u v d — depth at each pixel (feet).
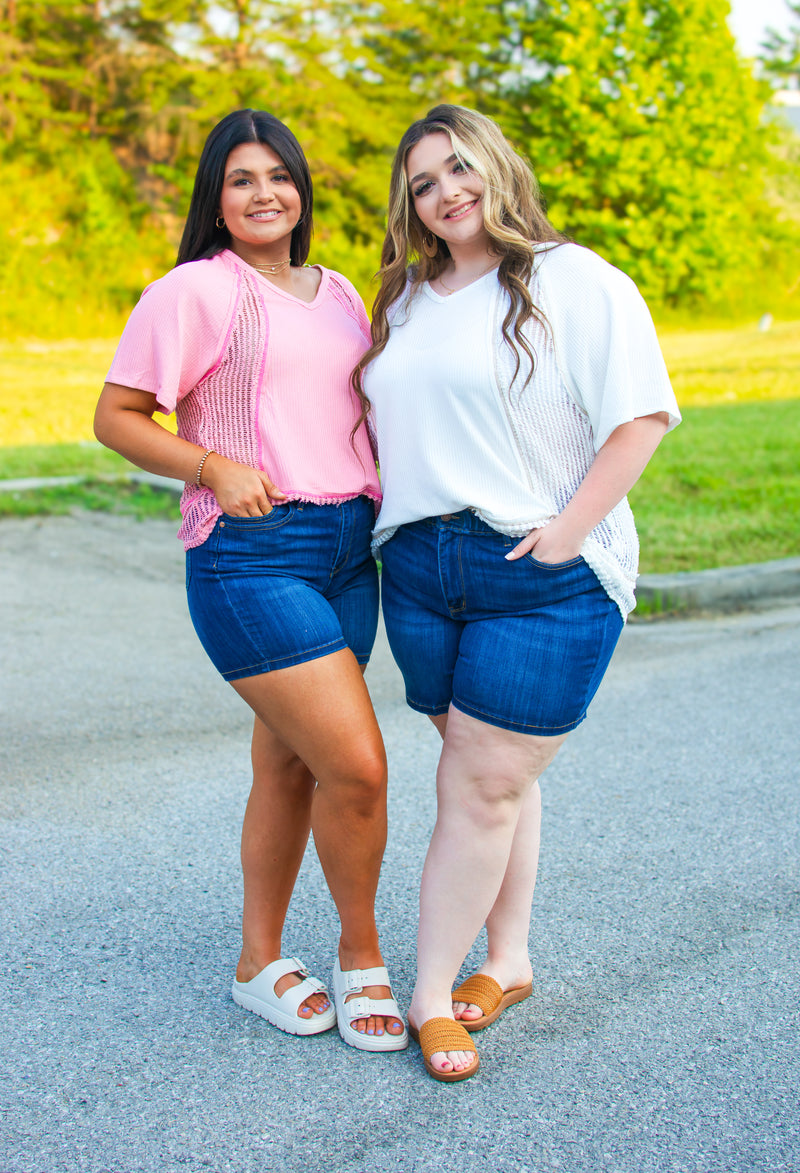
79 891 10.11
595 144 78.33
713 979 8.75
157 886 10.21
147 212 75.66
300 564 7.63
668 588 20.74
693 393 49.01
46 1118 7.09
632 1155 6.77
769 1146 6.84
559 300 7.23
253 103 73.77
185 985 8.68
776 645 18.38
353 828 7.63
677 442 36.29
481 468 7.38
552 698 7.34
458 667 7.63
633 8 80.94
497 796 7.52
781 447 35.17
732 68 84.38
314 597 7.59
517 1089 7.42
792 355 61.77
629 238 79.05
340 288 8.21
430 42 79.71
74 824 11.50
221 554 7.51
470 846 7.59
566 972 8.89
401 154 7.71
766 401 46.57
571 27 80.12
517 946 8.45
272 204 7.62
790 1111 7.18
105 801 12.07
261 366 7.49
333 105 75.87
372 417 8.00
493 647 7.44
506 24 83.20
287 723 7.50
